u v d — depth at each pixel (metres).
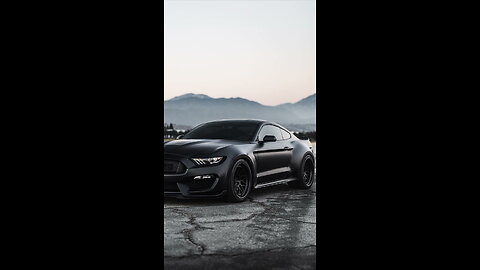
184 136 6.44
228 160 5.38
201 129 6.56
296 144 6.83
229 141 5.88
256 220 4.52
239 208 5.18
